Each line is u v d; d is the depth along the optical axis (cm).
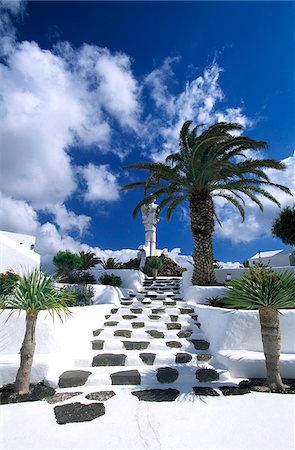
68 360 500
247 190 1150
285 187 1029
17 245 876
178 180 1061
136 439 282
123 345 573
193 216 1103
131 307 848
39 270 476
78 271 1298
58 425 312
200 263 1062
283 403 366
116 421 320
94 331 643
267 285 427
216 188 1116
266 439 282
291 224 1170
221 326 549
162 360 511
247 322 530
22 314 515
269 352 425
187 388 422
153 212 2120
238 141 1007
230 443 275
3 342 496
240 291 454
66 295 458
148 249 2050
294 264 1373
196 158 998
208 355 530
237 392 403
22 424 314
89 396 392
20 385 399
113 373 457
